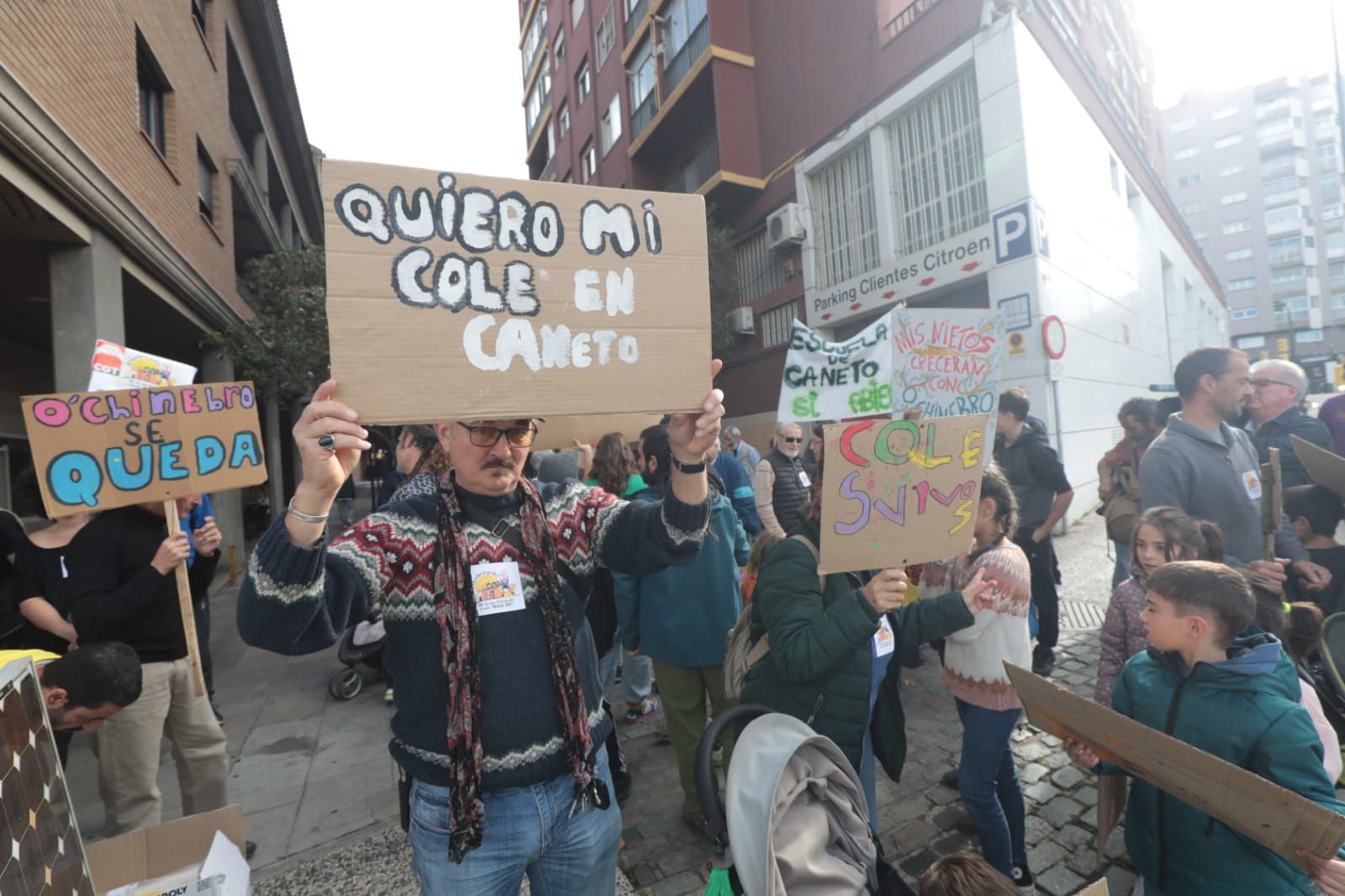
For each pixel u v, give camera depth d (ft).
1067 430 28.40
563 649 4.74
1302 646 7.74
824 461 5.70
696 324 4.83
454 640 4.43
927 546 5.94
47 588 9.32
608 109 62.18
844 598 5.97
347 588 4.14
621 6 57.72
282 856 9.12
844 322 37.42
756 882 3.85
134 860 4.84
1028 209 26.48
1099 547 24.77
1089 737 5.40
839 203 38.04
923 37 31.17
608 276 4.57
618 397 4.55
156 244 23.29
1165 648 5.72
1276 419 11.73
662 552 4.97
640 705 13.19
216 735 8.92
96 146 19.02
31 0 15.38
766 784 4.01
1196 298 72.59
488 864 4.54
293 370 34.86
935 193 31.63
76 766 12.23
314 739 12.98
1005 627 7.33
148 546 8.39
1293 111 220.23
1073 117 31.65
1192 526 7.32
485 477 4.67
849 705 6.42
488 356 4.21
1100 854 6.35
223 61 37.17
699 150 49.44
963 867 4.44
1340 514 9.34
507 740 4.53
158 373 9.45
